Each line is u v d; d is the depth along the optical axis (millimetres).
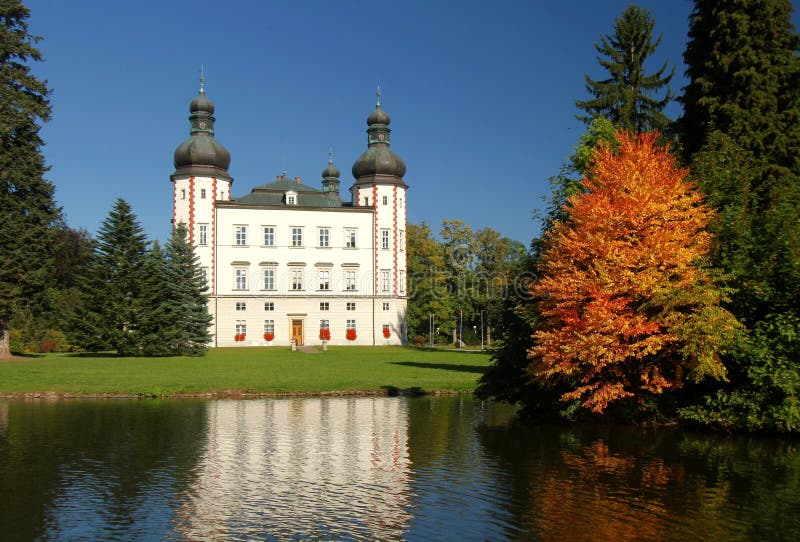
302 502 12656
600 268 17344
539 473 14516
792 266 17266
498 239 82000
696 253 17406
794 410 16453
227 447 17578
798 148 28000
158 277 55500
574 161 32844
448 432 19656
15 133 42969
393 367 40906
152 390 28500
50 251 45219
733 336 16828
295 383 30859
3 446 17719
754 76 28844
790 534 10742
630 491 13055
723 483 13508
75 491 13445
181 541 10703
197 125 68812
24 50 42812
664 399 19438
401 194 72375
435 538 10719
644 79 38906
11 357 45062
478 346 87125
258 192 72438
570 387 19906
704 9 31328
